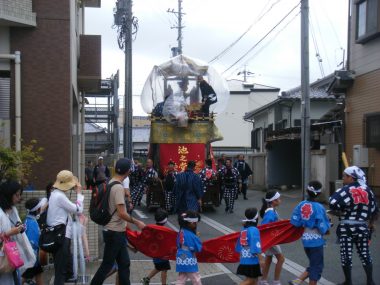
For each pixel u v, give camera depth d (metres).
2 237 5.29
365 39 15.45
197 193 11.64
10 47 11.49
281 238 7.10
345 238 7.12
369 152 15.42
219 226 13.55
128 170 6.41
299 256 9.51
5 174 8.67
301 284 7.40
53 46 11.62
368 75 15.75
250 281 6.29
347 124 17.08
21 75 11.50
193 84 18.33
